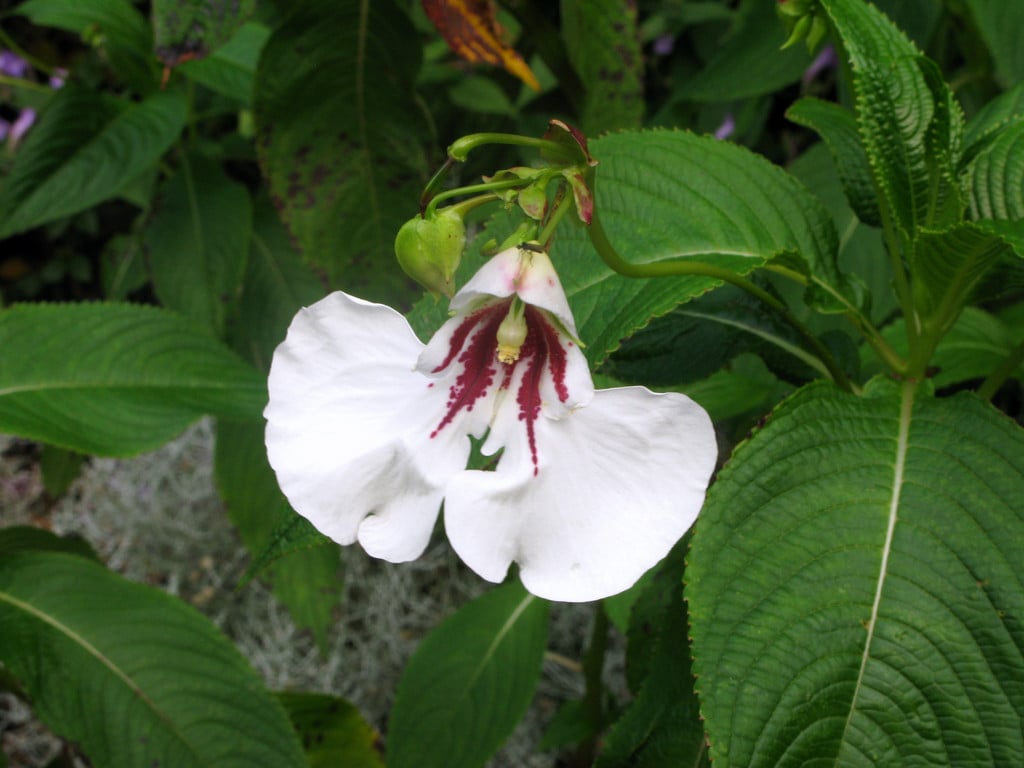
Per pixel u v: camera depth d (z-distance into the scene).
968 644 0.17
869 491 0.18
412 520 0.16
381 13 0.34
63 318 0.30
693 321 0.22
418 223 0.16
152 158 0.38
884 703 0.16
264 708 0.29
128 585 0.29
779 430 0.18
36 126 0.38
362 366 0.16
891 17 0.38
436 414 0.16
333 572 0.44
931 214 0.20
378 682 0.53
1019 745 0.16
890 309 0.35
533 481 0.16
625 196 0.21
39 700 0.28
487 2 0.32
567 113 0.59
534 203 0.15
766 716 0.16
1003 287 0.20
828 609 0.17
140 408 0.29
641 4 0.65
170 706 0.28
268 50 0.34
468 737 0.36
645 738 0.22
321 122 0.35
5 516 0.63
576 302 0.19
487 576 0.16
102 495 0.61
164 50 0.29
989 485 0.18
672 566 0.27
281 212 0.36
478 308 0.16
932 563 0.17
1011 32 0.31
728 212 0.21
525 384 0.16
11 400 0.28
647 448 0.15
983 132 0.23
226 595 0.56
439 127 0.56
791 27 0.22
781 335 0.22
